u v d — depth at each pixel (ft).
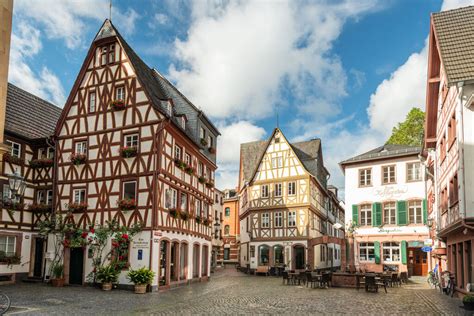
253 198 109.70
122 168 61.21
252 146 126.31
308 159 110.63
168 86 79.46
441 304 44.11
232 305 43.14
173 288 61.57
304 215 101.09
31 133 69.77
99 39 66.54
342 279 65.87
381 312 38.60
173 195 65.21
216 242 136.36
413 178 90.84
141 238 57.47
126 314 36.86
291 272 72.02
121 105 62.90
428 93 60.29
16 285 59.26
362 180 97.09
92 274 58.90
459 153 44.47
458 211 46.11
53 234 63.46
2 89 22.12
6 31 22.48
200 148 75.46
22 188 31.45
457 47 47.57
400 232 90.58
